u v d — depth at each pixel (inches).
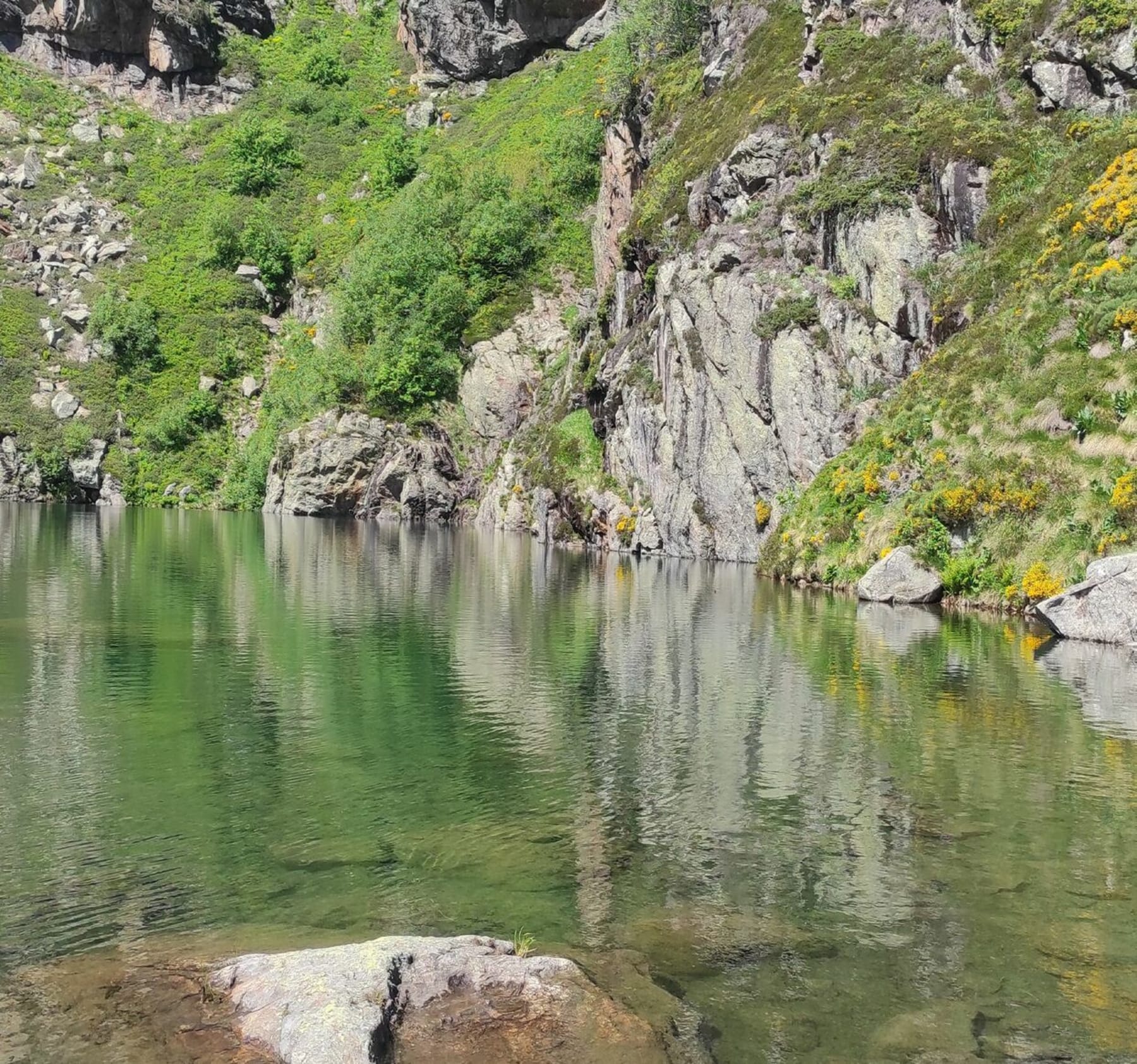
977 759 524.1
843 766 513.3
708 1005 281.6
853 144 1574.8
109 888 359.6
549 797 465.1
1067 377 1096.8
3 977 291.3
